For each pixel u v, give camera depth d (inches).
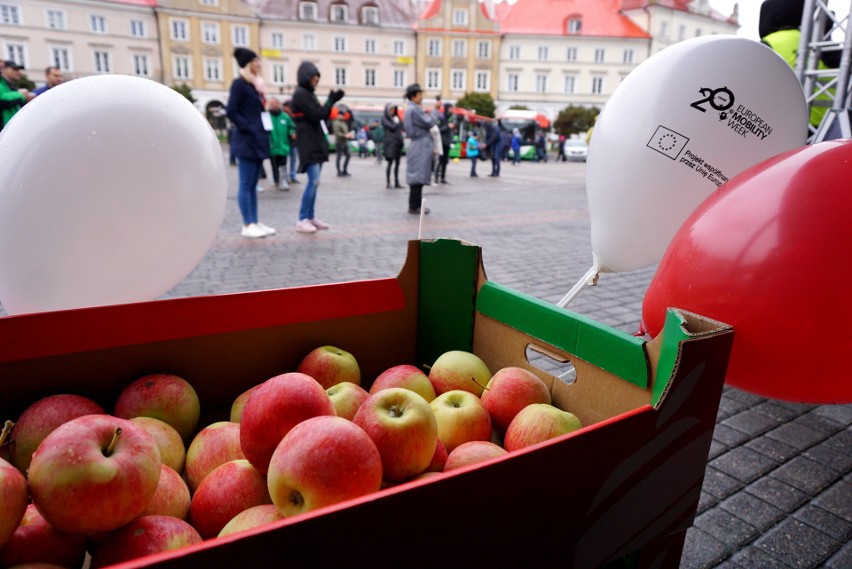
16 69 270.1
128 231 61.6
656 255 82.7
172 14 2055.9
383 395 47.0
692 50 73.2
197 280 198.8
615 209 80.0
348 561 27.8
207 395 57.1
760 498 91.9
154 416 50.2
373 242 271.0
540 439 48.8
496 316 62.4
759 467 100.3
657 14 2357.3
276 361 60.2
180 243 67.7
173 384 51.8
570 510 36.2
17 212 57.9
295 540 25.9
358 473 37.9
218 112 2114.9
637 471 39.1
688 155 72.4
